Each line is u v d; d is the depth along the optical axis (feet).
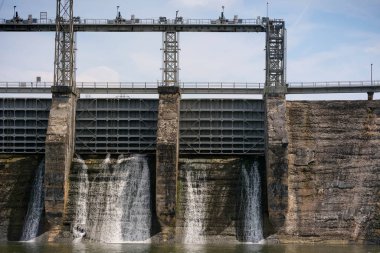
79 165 265.13
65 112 262.26
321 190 253.85
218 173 263.08
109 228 249.34
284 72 268.82
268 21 271.28
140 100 273.95
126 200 257.14
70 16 269.23
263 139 273.95
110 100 275.18
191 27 273.75
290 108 270.46
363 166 257.14
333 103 269.85
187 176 262.06
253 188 259.39
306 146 261.44
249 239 245.65
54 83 267.80
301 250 222.07
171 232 246.47
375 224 245.04
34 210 255.50
